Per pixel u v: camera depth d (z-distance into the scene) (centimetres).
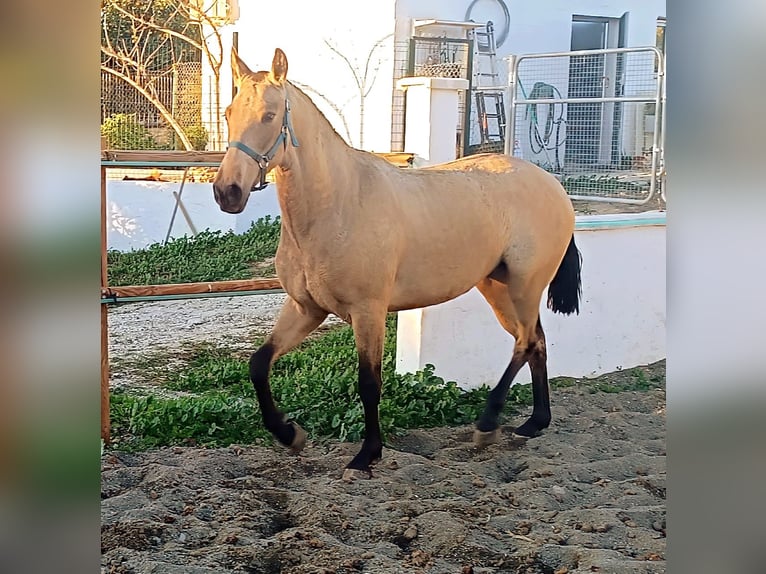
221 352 649
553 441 472
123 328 720
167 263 879
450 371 554
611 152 1312
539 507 382
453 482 406
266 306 809
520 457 448
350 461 421
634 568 310
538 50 1301
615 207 880
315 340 689
